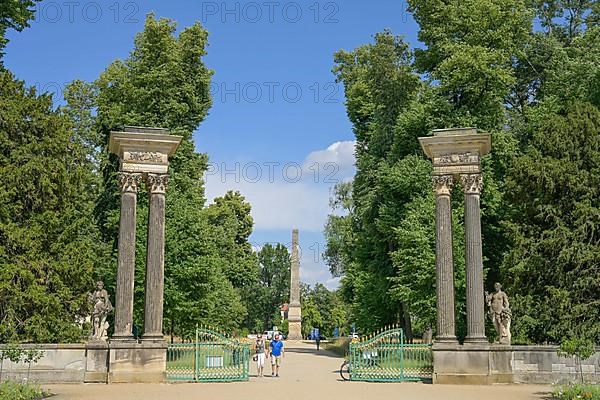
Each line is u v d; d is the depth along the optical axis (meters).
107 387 28.56
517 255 38.16
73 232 39.09
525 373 30.53
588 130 39.31
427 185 47.91
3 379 29.14
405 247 46.69
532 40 54.72
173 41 57.25
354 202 65.75
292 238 111.25
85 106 60.19
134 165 32.50
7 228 35.22
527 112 50.62
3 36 39.91
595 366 30.11
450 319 31.70
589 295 36.38
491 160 46.56
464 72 46.50
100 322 31.20
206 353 32.50
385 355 32.84
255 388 28.66
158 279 31.81
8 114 37.91
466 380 30.55
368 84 61.41
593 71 45.62
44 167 37.84
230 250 97.38
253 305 153.00
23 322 34.81
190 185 57.12
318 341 84.00
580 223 36.81
